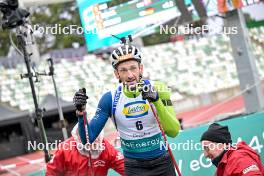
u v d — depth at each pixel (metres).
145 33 17.36
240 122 11.30
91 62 38.50
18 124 32.16
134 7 14.45
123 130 6.79
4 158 29.48
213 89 43.47
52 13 32.50
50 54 38.09
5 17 9.33
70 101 32.03
